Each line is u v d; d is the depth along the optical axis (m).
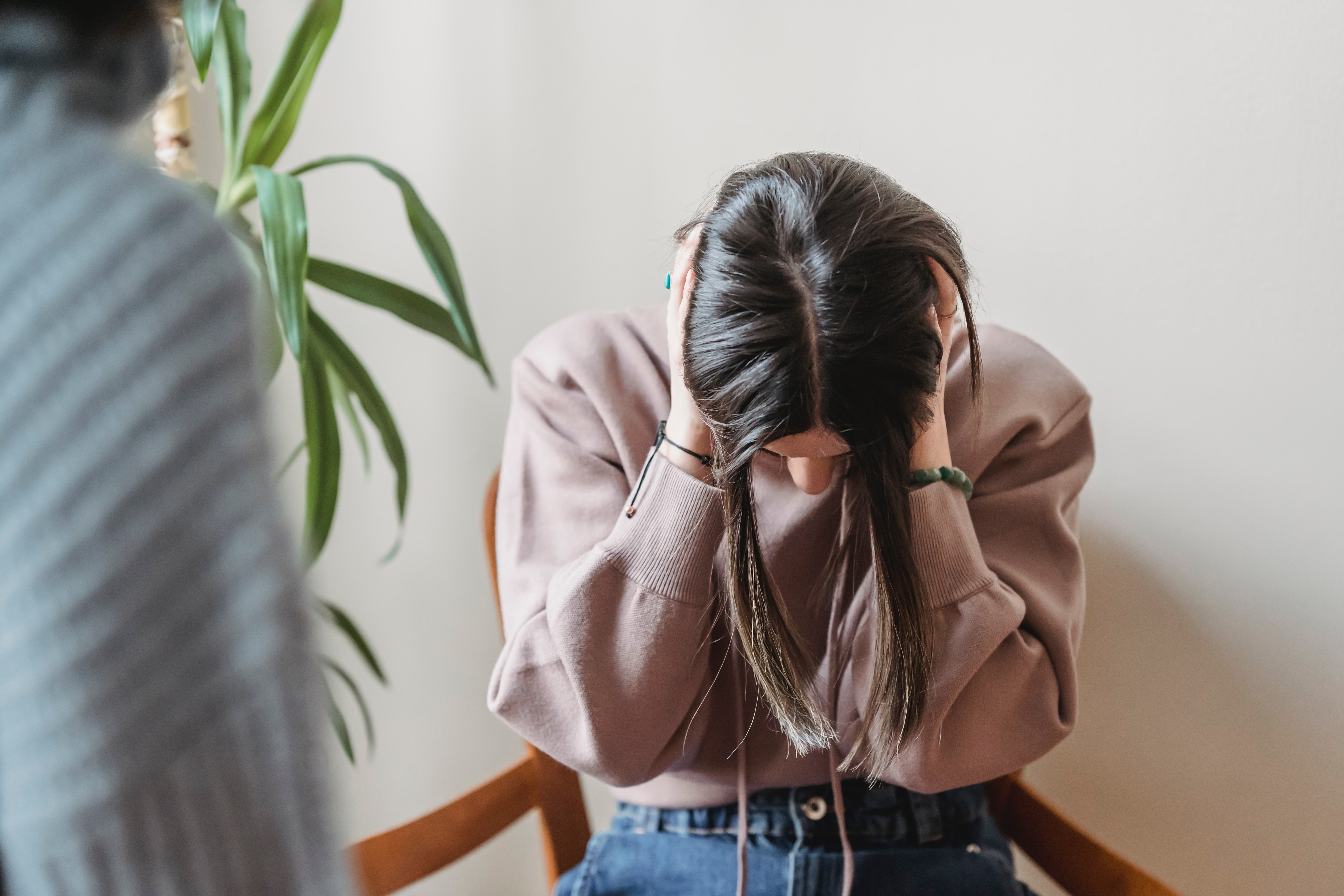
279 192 0.82
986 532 0.84
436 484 1.25
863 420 0.61
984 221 1.05
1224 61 0.95
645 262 1.14
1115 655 1.10
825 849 0.84
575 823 0.99
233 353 0.29
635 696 0.75
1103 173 1.00
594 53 1.11
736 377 0.62
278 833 0.30
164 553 0.27
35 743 0.27
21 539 0.27
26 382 0.26
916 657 0.70
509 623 0.83
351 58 1.15
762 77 1.07
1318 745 1.03
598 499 0.84
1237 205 0.97
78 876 0.28
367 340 1.23
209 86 1.18
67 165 0.27
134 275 0.27
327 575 1.30
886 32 1.03
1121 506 1.07
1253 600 1.03
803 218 0.62
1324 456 0.98
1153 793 1.11
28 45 0.28
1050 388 0.88
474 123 1.15
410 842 0.87
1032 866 1.20
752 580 0.70
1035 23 0.99
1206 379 1.01
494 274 1.18
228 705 0.29
